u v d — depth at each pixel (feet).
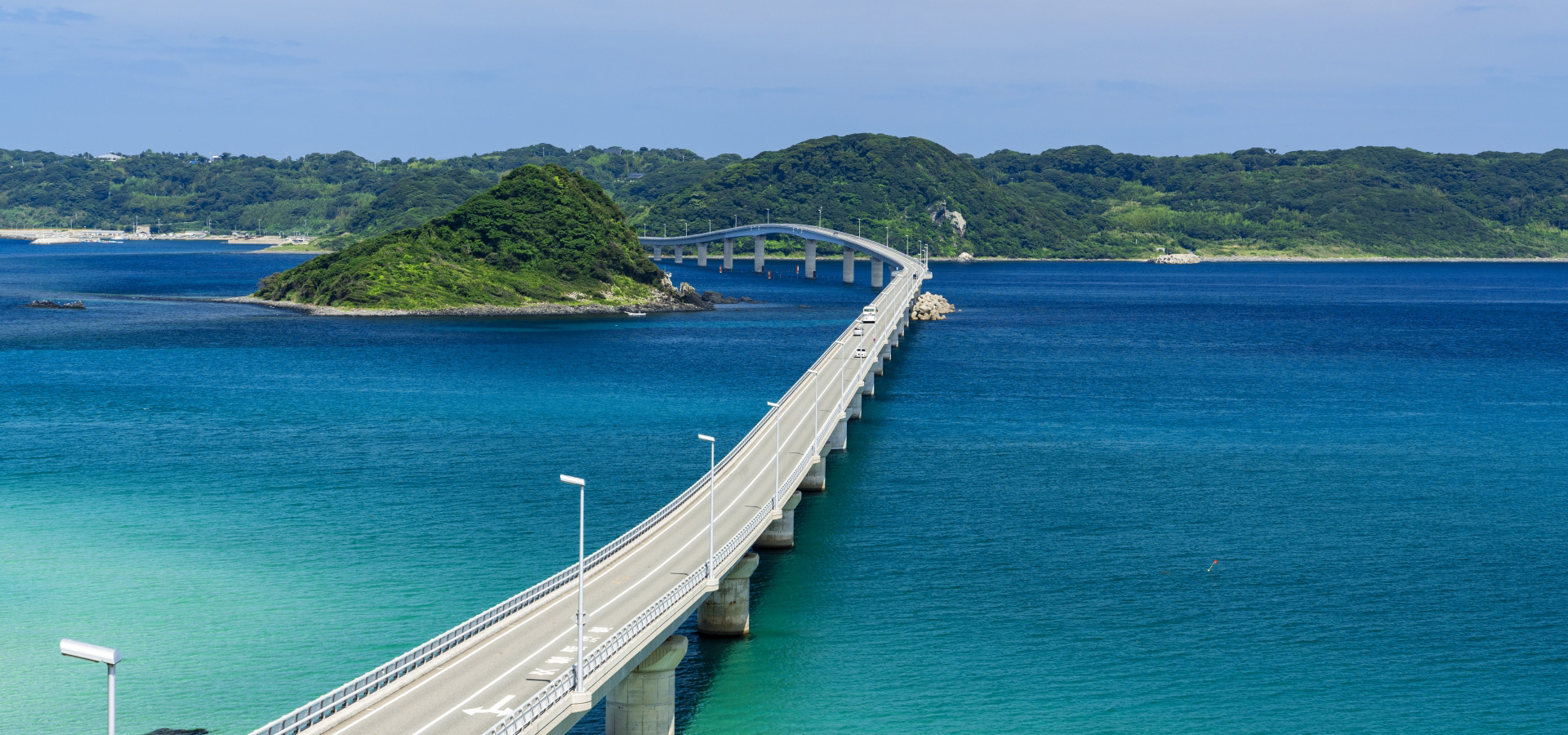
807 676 244.01
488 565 309.63
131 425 503.20
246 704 228.02
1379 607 285.64
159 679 239.09
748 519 290.97
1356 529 350.84
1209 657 255.29
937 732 220.84
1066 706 231.71
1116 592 293.64
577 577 242.58
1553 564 319.27
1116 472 422.41
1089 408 565.53
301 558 314.96
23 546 323.98
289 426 501.56
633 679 209.26
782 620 274.16
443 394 593.83
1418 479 417.08
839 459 441.27
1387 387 652.07
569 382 636.07
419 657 191.93
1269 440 487.20
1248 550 328.90
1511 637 268.00
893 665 250.16
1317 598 291.17
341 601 282.15
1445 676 247.09
